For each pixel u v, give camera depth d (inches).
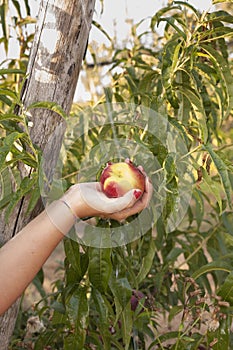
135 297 56.6
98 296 49.3
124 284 49.2
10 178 50.4
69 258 47.9
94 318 64.3
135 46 75.0
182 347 54.6
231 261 70.7
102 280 45.3
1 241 49.8
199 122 50.3
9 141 42.5
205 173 47.6
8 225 49.5
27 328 65.7
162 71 52.7
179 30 52.0
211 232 71.6
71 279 49.9
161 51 61.0
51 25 48.4
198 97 52.7
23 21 74.0
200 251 74.5
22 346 63.4
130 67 68.3
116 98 68.0
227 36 51.1
